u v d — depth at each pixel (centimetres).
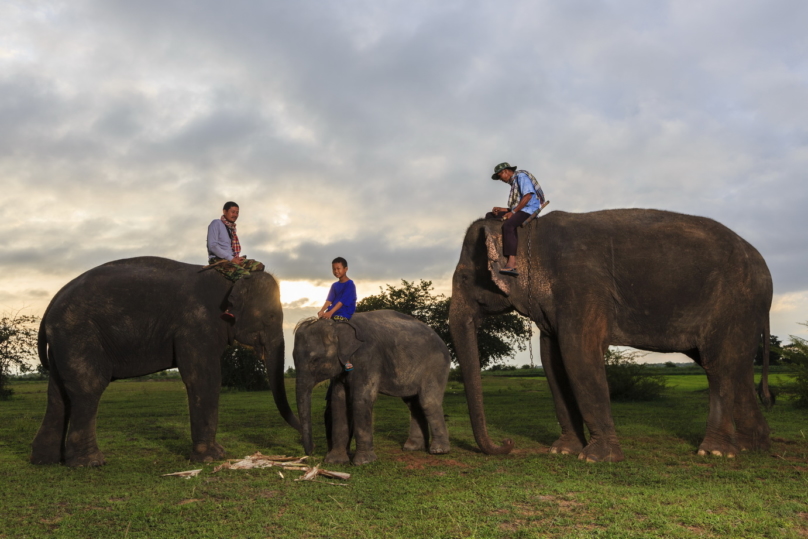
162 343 760
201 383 752
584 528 418
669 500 493
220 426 1125
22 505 515
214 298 777
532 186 805
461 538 394
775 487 547
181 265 796
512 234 789
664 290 763
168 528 431
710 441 756
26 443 923
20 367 2344
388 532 413
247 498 525
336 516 457
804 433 929
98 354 737
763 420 793
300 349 707
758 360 3222
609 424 729
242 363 3039
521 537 396
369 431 716
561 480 586
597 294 756
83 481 616
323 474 615
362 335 721
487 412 1345
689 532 402
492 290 835
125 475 639
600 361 748
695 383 2689
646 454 748
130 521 450
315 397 1912
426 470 657
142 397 2153
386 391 756
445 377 809
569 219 805
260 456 694
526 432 986
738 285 770
